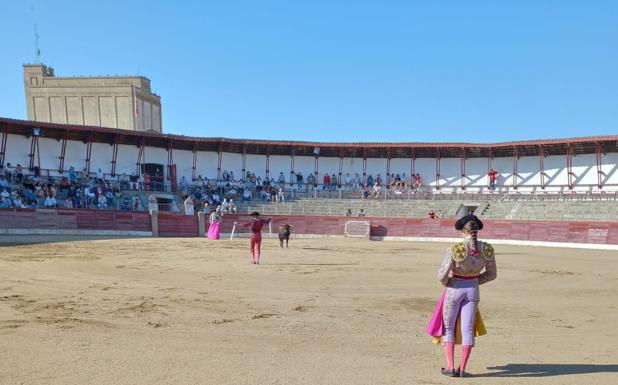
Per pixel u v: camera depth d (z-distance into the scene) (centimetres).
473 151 4566
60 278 1281
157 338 718
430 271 1630
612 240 3061
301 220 3903
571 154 4172
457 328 582
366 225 3766
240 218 3744
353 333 784
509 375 586
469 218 578
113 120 5619
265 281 1328
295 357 639
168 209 3788
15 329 752
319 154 4775
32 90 5641
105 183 3706
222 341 711
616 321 915
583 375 589
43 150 3747
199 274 1435
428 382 553
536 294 1223
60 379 536
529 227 3419
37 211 2952
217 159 4547
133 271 1461
